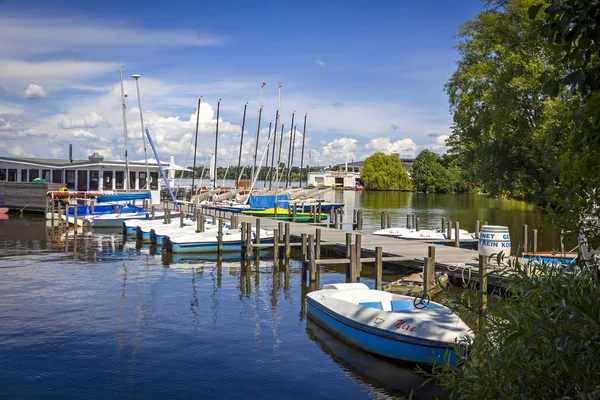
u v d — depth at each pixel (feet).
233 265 74.28
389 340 35.09
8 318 45.19
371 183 402.93
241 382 32.24
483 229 48.80
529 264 17.61
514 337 13.74
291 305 51.11
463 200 271.08
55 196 130.11
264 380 32.58
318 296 44.52
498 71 106.63
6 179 155.43
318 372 33.94
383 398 30.14
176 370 34.06
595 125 13.64
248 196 157.79
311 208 144.66
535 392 13.75
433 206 216.54
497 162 111.24
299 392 30.89
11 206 143.54
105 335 40.96
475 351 17.02
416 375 33.53
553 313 13.25
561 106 86.58
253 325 44.16
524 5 95.91
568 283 14.12
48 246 90.63
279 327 43.60
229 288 58.80
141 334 41.34
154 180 159.53
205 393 30.60
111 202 128.57
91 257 79.46
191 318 46.11
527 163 111.65
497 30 107.55
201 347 38.50
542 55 100.58
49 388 30.94
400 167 402.93
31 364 34.68
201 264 74.69
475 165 129.18
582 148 14.48
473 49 119.65
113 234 109.09
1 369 33.73
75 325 43.47
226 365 35.01
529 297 15.16
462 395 15.88
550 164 92.43
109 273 66.59
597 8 12.39
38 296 53.31
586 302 12.73
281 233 82.58
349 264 60.13
